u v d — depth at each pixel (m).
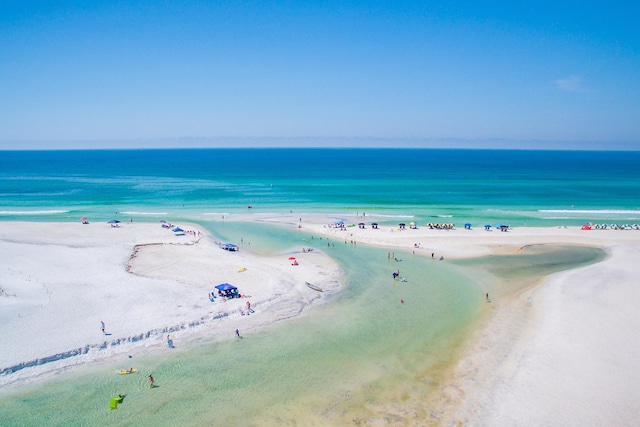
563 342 31.27
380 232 68.50
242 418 23.56
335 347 31.48
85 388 26.03
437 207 93.38
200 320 34.78
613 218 81.50
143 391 25.88
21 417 23.34
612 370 27.48
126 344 30.97
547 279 45.75
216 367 28.59
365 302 40.22
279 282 44.56
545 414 23.42
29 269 44.59
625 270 47.94
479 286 44.50
